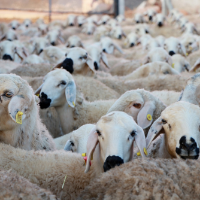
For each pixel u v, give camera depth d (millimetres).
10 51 14664
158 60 11023
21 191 3377
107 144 4113
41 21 31500
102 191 3568
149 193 3357
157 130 4523
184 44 16828
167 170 3621
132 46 21125
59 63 9195
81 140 5863
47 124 7883
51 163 4527
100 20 32750
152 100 5840
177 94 7371
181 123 4199
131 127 4230
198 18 31609
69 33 25562
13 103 4812
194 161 3773
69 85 6895
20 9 34844
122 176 3605
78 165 4547
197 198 3400
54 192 4277
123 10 37438
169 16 32219
